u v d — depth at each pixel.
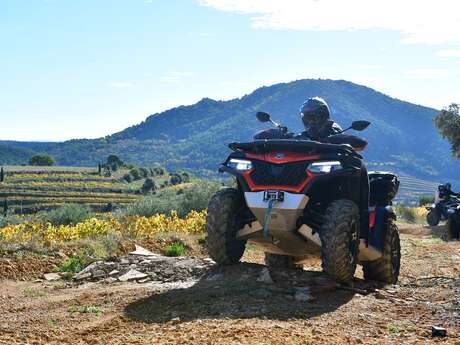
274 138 7.82
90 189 136.25
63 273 8.73
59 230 10.98
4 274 8.55
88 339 5.39
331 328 5.58
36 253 9.46
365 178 7.38
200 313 5.96
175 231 12.19
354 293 6.79
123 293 6.93
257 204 6.96
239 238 7.30
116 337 5.39
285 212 6.86
